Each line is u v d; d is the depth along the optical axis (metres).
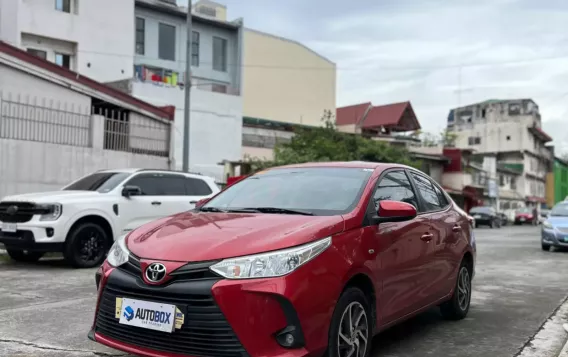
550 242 15.67
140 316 3.75
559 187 82.06
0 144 13.40
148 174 11.30
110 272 4.01
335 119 46.81
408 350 5.20
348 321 4.05
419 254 5.13
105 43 28.61
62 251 9.79
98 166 15.92
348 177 5.05
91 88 16.53
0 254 11.56
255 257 3.64
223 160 27.05
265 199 5.00
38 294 7.54
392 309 4.67
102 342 3.97
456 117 68.56
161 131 18.75
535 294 8.34
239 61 35.66
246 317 3.52
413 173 5.86
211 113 28.17
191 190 11.91
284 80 43.03
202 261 3.64
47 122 14.78
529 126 63.59
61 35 26.86
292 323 3.60
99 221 10.30
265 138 32.59
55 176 14.70
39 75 15.11
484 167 54.69
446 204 6.34
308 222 4.11
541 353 5.17
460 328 6.09
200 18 33.72
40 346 5.06
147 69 30.25
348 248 4.09
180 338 3.61
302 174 5.35
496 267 11.74
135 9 31.19
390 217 4.51
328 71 46.44
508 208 59.00
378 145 31.81
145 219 10.90
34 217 9.60
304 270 3.69
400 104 45.91
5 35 25.20
